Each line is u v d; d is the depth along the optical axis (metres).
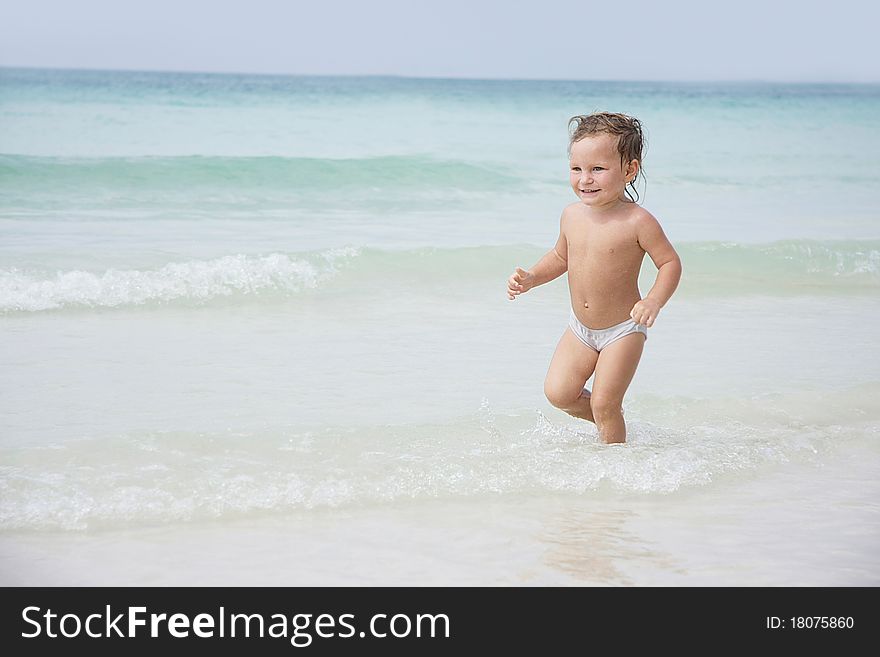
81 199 12.66
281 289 8.56
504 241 10.95
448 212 13.21
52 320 7.47
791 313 8.55
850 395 5.91
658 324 7.91
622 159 4.95
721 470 4.65
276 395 5.72
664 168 20.11
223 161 14.89
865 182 18.64
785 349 7.16
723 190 17.12
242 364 6.40
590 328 5.05
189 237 10.47
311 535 3.83
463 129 27.52
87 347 6.73
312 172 15.09
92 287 8.05
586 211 5.10
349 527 3.91
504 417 5.32
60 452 4.49
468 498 4.24
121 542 3.71
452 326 7.60
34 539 3.70
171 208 12.45
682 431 5.20
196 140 21.72
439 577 3.52
